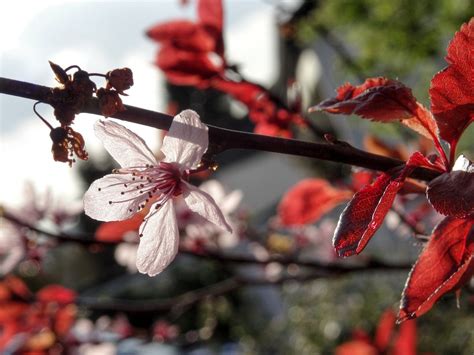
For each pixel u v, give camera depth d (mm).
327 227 399
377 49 652
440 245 150
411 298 147
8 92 146
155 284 1216
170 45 235
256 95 244
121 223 283
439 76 153
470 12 588
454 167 146
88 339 360
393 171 147
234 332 945
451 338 649
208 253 307
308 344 839
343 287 844
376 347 296
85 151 151
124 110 149
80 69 148
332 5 652
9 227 308
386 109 160
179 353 526
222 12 233
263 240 378
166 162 164
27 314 325
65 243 297
